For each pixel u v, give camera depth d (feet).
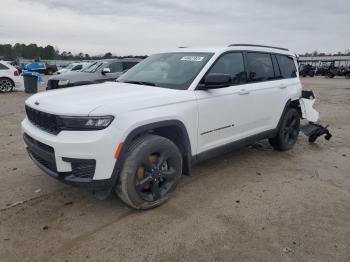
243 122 15.76
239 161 17.89
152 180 11.78
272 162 17.90
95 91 12.59
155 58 16.35
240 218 11.72
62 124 10.37
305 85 82.23
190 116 12.75
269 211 12.29
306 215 12.08
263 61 17.56
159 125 11.59
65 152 10.22
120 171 11.05
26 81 49.70
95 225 11.07
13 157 17.66
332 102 45.91
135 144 11.22
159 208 12.30
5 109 33.55
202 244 10.12
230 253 9.73
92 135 10.16
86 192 13.47
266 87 17.03
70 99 11.30
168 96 12.19
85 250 9.73
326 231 11.05
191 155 13.30
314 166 17.48
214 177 15.47
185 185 14.44
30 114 12.30
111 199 12.92
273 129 18.22
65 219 11.41
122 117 10.58
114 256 9.49
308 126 22.52
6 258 9.32
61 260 9.29
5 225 10.97
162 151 11.91
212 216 11.79
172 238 10.40
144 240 10.27
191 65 14.25
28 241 10.12
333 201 13.30
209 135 13.96
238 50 15.89
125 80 15.23
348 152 20.34
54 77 35.91
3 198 12.89
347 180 15.64
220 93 14.12
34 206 12.28
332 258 9.64
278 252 9.83
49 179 14.71
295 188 14.47
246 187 14.40
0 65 49.44
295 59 20.70
